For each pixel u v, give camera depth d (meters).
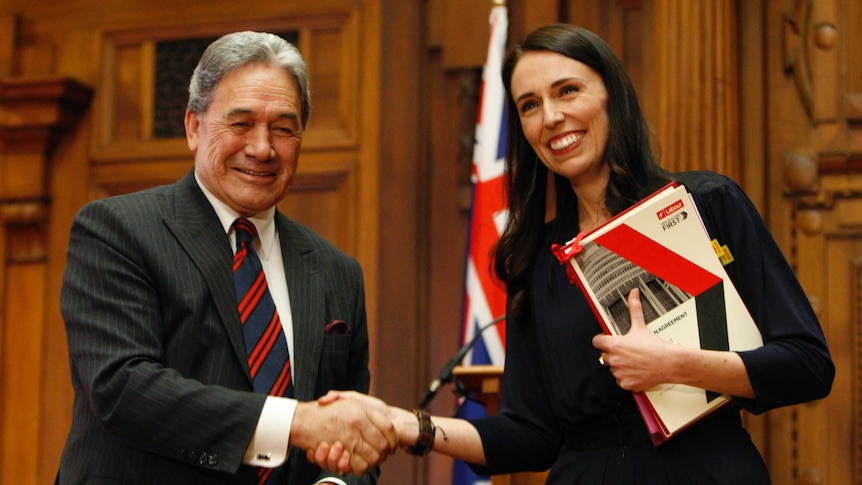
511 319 2.57
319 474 2.48
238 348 2.34
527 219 2.53
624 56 4.91
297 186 5.36
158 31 5.68
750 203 2.33
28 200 5.66
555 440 2.50
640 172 2.38
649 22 4.89
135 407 2.20
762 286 2.22
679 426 2.13
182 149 5.57
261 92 2.45
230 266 2.43
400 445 2.45
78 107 5.73
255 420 2.24
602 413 2.28
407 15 5.32
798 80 4.69
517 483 3.28
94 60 5.75
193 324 2.32
